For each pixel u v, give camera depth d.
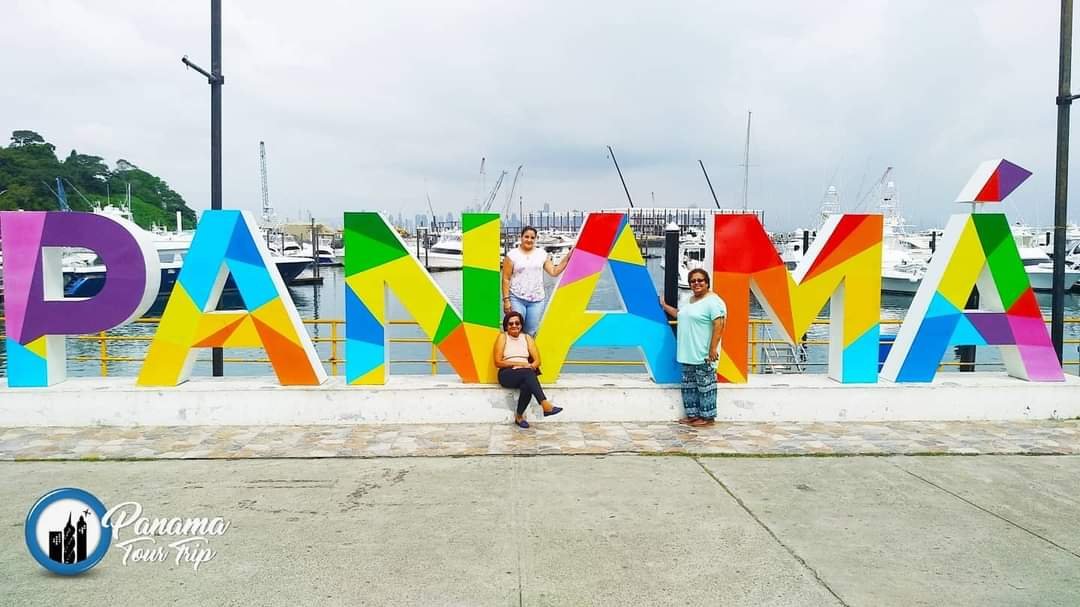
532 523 4.99
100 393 7.62
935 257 8.41
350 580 4.12
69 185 91.88
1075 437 7.30
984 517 5.14
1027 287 8.22
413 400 7.77
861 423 7.86
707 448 6.86
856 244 8.02
